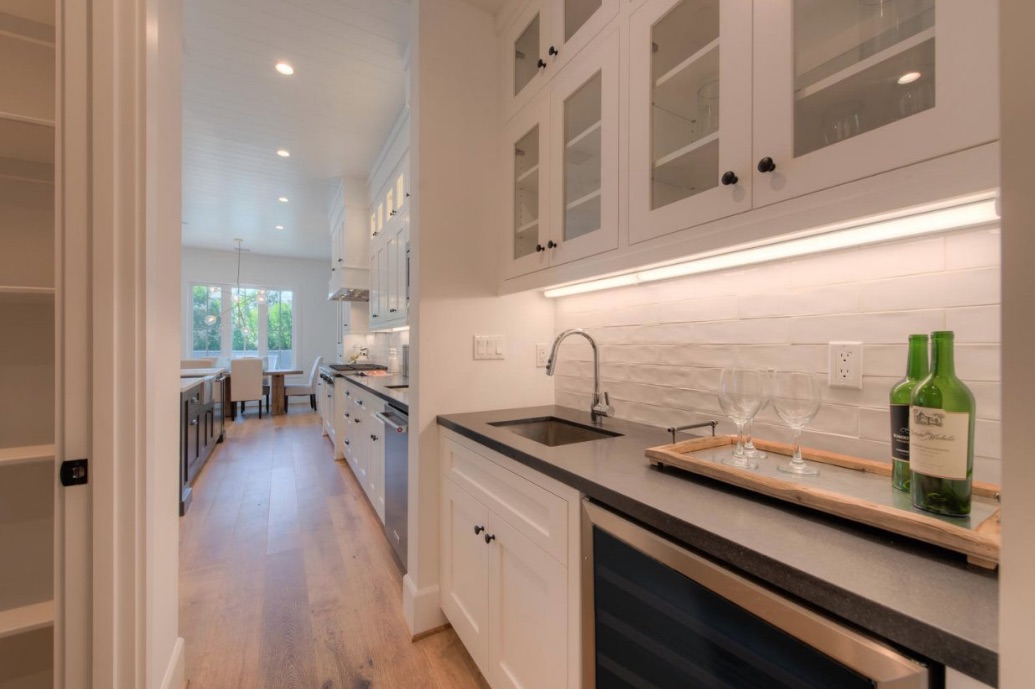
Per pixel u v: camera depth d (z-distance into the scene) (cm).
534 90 160
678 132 109
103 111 94
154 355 108
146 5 100
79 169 93
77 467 93
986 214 71
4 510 118
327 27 232
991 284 78
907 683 45
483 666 135
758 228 85
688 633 70
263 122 336
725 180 89
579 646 94
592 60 130
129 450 98
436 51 174
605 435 143
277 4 216
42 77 119
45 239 125
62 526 93
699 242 98
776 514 71
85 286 94
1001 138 35
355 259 457
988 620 43
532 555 111
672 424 143
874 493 74
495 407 184
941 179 62
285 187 477
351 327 577
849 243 92
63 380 92
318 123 338
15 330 121
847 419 98
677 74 106
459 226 177
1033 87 33
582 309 183
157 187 119
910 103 69
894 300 91
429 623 169
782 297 112
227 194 497
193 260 751
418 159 171
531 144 170
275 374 682
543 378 195
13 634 108
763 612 58
